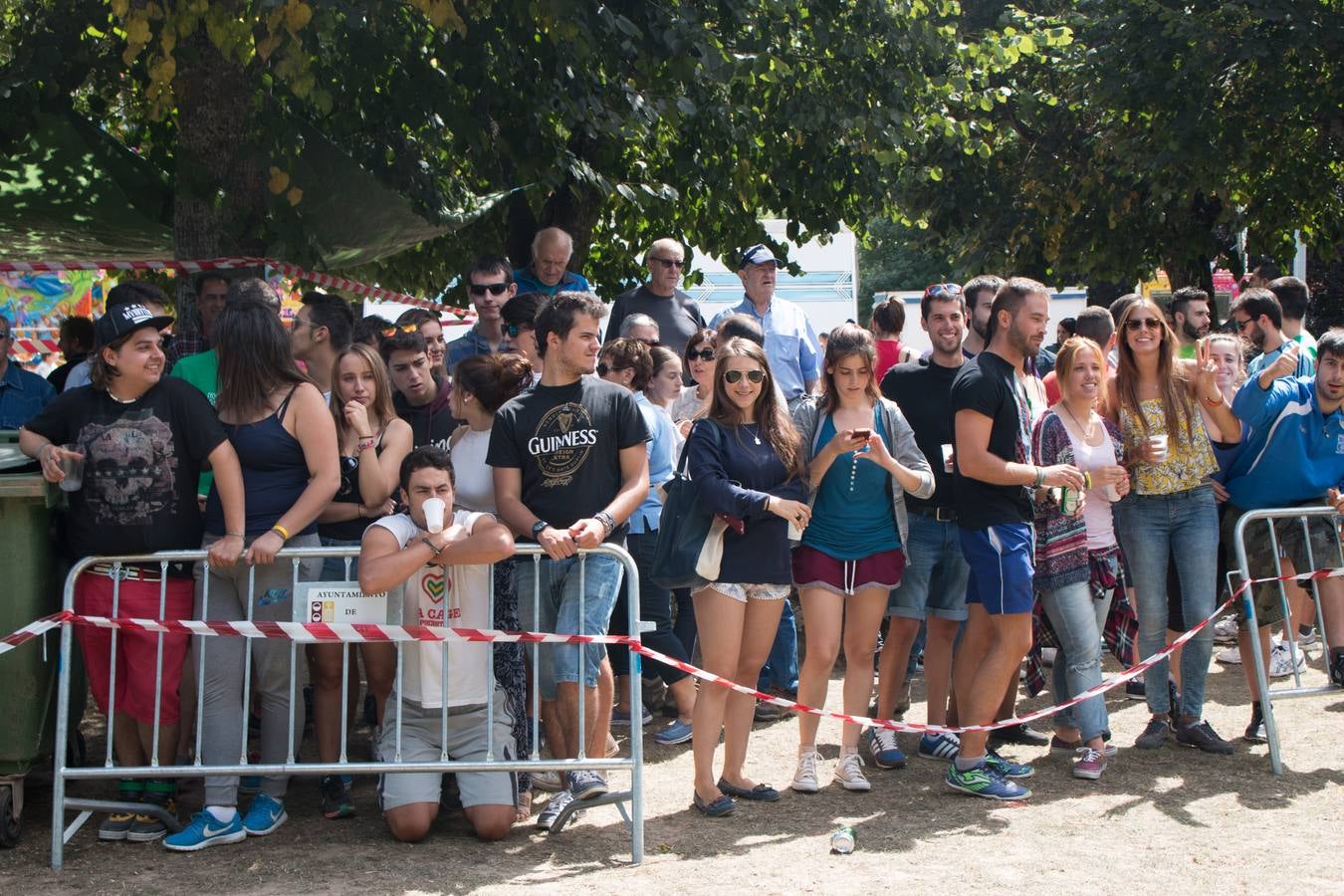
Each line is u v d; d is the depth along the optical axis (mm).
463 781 5219
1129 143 15422
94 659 5203
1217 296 17797
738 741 5805
